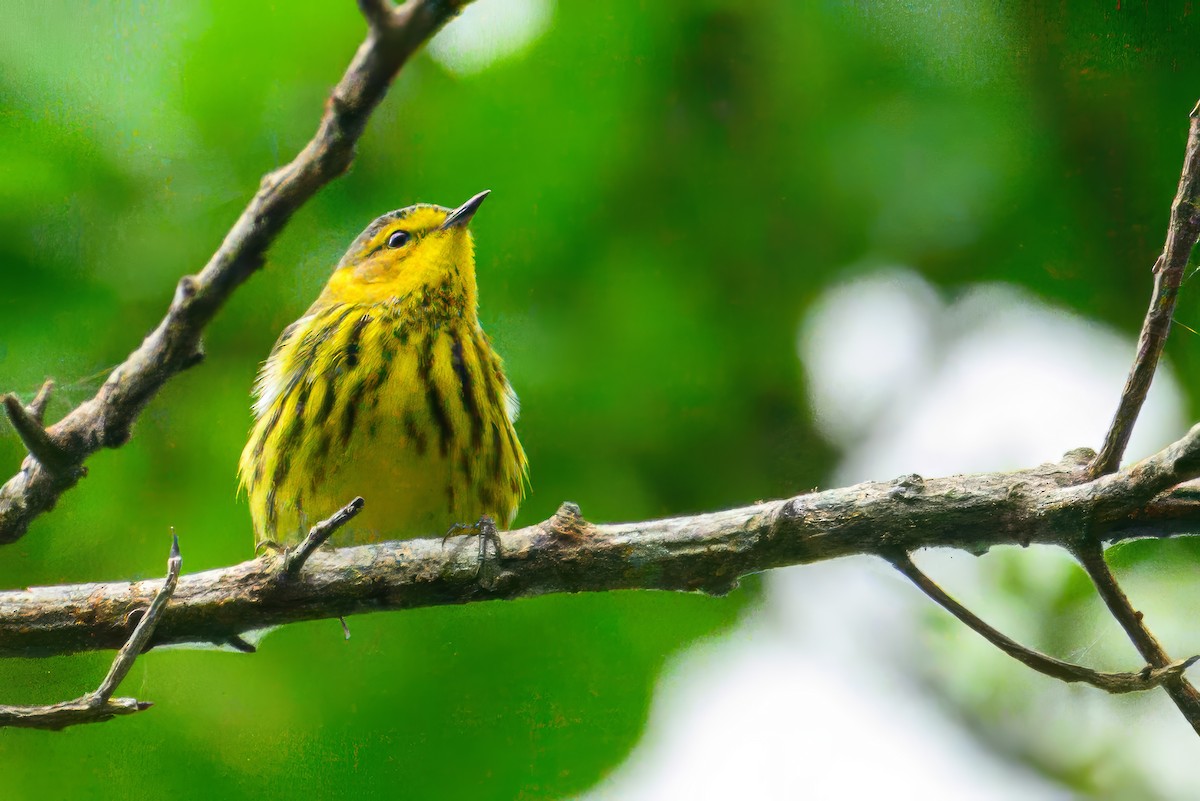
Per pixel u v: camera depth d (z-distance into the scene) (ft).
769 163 41.70
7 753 36.22
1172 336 42.96
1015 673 41.78
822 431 43.32
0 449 37.83
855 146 41.34
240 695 37.04
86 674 36.99
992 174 41.47
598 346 41.11
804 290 42.98
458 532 33.53
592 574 25.93
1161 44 41.32
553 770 37.40
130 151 37.76
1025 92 41.63
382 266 34.65
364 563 26.17
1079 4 41.27
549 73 39.93
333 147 21.86
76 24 37.22
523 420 40.83
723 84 41.11
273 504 33.30
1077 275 43.14
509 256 40.52
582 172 40.09
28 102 37.04
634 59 40.09
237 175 38.45
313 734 36.91
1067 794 41.14
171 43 37.63
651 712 38.40
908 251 43.04
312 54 37.93
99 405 25.45
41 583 37.83
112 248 38.17
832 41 40.81
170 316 24.56
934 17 41.01
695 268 41.98
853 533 24.75
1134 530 23.35
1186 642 39.09
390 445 32.63
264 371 35.91
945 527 24.40
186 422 39.65
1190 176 21.44
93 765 36.29
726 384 42.06
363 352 33.14
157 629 26.14
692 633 39.78
